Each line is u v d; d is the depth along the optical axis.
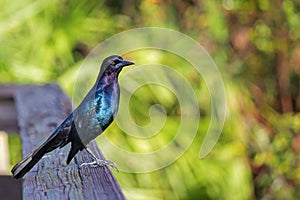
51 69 11.59
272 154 11.45
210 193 10.75
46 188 4.27
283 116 11.70
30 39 11.80
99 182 4.30
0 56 11.55
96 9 12.37
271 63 12.07
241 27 11.90
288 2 11.93
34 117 5.93
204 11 11.96
